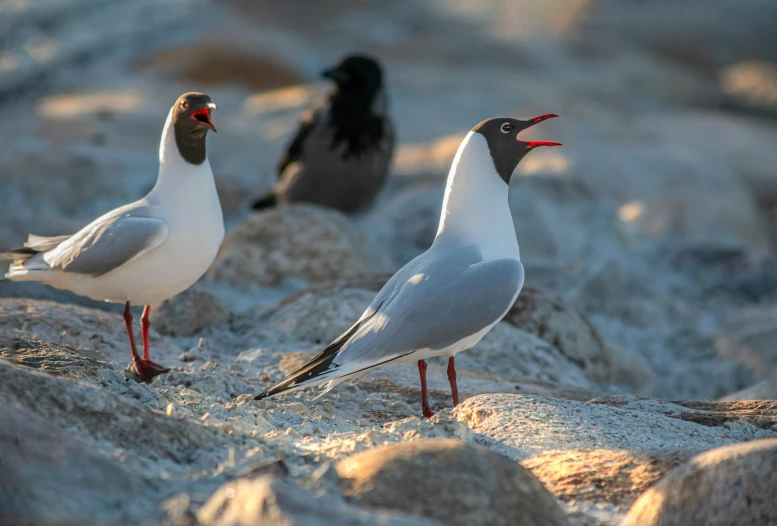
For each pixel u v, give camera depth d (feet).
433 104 97.71
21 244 44.32
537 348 34.22
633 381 40.06
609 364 37.52
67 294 35.91
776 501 16.07
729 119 105.29
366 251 45.85
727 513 16.29
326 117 52.60
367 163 53.21
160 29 111.04
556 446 21.25
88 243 25.17
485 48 128.06
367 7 166.20
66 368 23.61
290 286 43.47
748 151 88.94
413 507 15.76
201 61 102.63
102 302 35.78
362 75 51.98
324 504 14.49
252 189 64.39
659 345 46.62
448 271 23.41
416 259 24.54
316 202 54.03
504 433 21.81
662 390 42.14
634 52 144.87
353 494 16.02
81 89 89.66
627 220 65.26
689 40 156.25
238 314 35.88
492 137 24.49
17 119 73.10
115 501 15.38
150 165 62.49
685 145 88.43
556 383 30.45
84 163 59.93
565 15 167.43
